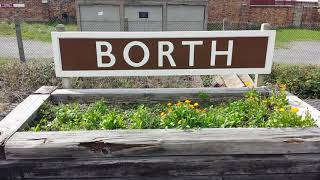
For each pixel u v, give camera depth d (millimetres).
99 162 2709
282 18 18000
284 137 2740
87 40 3857
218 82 5430
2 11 17344
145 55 3934
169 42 3887
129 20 8086
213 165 2742
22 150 2652
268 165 2758
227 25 17922
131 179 2764
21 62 6035
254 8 17859
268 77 5430
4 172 2701
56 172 2725
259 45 3938
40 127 3219
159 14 8133
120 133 2812
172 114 3225
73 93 3857
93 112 3365
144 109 3449
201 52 3938
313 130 2869
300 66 5969
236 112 3400
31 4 17703
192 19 8250
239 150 2736
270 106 3660
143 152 2713
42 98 3709
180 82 5352
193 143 2705
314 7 17812
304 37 15078
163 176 2758
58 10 18062
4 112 4078
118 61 3947
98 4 7879
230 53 3953
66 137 2732
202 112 3371
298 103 3648
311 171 2773
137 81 5359
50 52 10289
